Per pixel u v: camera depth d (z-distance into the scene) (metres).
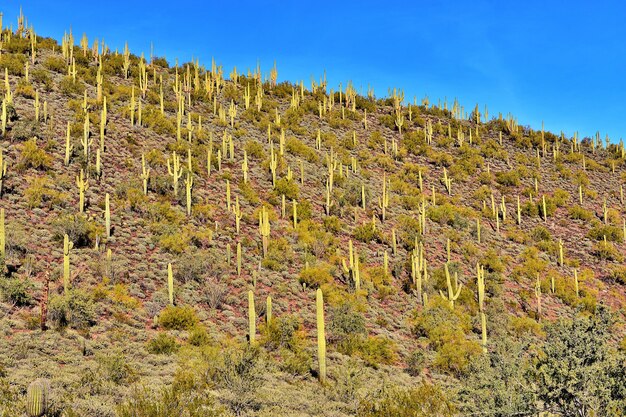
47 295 17.45
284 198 35.16
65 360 14.96
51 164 31.27
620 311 31.53
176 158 32.94
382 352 20.97
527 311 29.88
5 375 12.77
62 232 24.31
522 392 10.89
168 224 28.91
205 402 11.42
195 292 23.58
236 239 29.92
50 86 43.00
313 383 17.05
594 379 9.70
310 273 27.16
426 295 27.36
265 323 21.33
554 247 39.94
